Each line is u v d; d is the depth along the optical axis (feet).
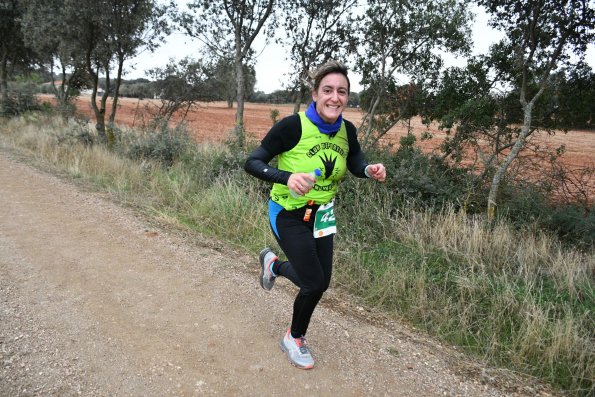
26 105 62.08
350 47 31.78
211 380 8.88
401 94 30.60
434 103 29.71
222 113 136.56
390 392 9.07
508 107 25.90
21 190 22.65
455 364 10.42
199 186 24.99
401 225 18.02
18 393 7.98
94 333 10.19
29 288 12.12
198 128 77.05
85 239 16.46
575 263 15.67
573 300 13.76
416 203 20.62
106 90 39.09
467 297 13.65
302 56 33.06
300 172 8.46
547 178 25.40
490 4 22.61
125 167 28.27
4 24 56.29
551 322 11.94
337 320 11.93
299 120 8.38
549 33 21.31
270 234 17.76
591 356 10.56
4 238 15.74
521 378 10.14
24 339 9.64
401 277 14.05
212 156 27.61
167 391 8.45
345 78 8.23
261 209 19.70
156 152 31.65
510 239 17.72
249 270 14.85
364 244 16.90
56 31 37.42
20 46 61.05
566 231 19.90
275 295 13.00
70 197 22.17
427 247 16.66
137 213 20.53
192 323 11.02
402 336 11.52
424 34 28.14
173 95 47.52
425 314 12.59
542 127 26.30
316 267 8.74
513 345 11.10
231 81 47.42
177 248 16.33
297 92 34.94
